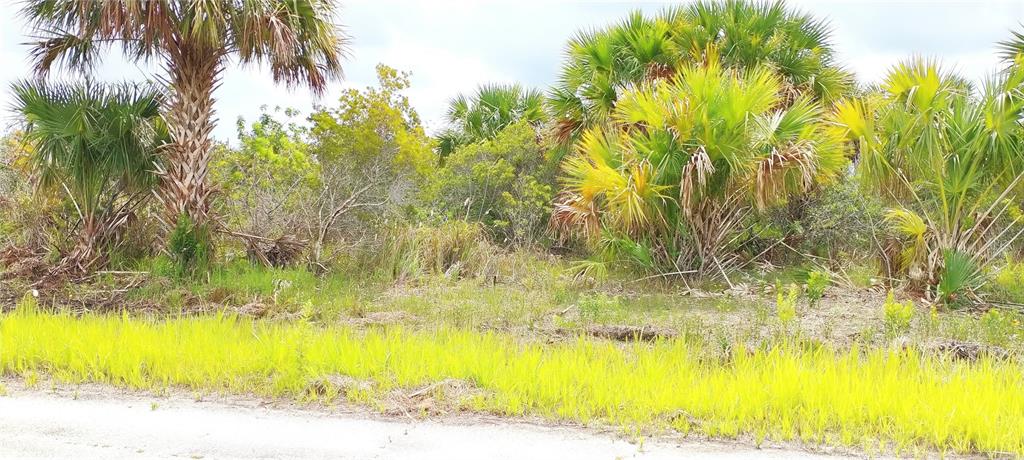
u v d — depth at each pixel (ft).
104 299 29.58
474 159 53.11
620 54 44.60
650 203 34.71
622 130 38.99
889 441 13.92
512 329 25.07
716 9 44.52
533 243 47.73
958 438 13.69
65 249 34.42
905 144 31.83
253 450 12.95
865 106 34.22
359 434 13.92
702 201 35.58
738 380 16.34
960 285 30.58
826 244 43.21
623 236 36.78
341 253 38.09
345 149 47.67
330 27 35.14
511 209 48.11
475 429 14.30
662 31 43.68
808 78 43.42
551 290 33.58
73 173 33.30
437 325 24.81
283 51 31.50
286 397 16.17
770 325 25.79
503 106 63.31
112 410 15.02
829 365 17.34
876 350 19.65
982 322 25.80
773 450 13.42
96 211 34.63
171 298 29.30
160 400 15.78
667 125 34.55
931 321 26.08
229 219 38.88
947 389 15.79
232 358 17.90
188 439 13.43
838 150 34.53
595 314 25.91
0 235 36.22
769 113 36.40
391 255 37.40
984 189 32.50
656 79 38.65
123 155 33.50
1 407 15.03
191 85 33.19
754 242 43.52
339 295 30.68
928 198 35.91
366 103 49.60
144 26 30.89
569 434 14.10
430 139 60.44
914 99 31.91
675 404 15.52
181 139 33.32
